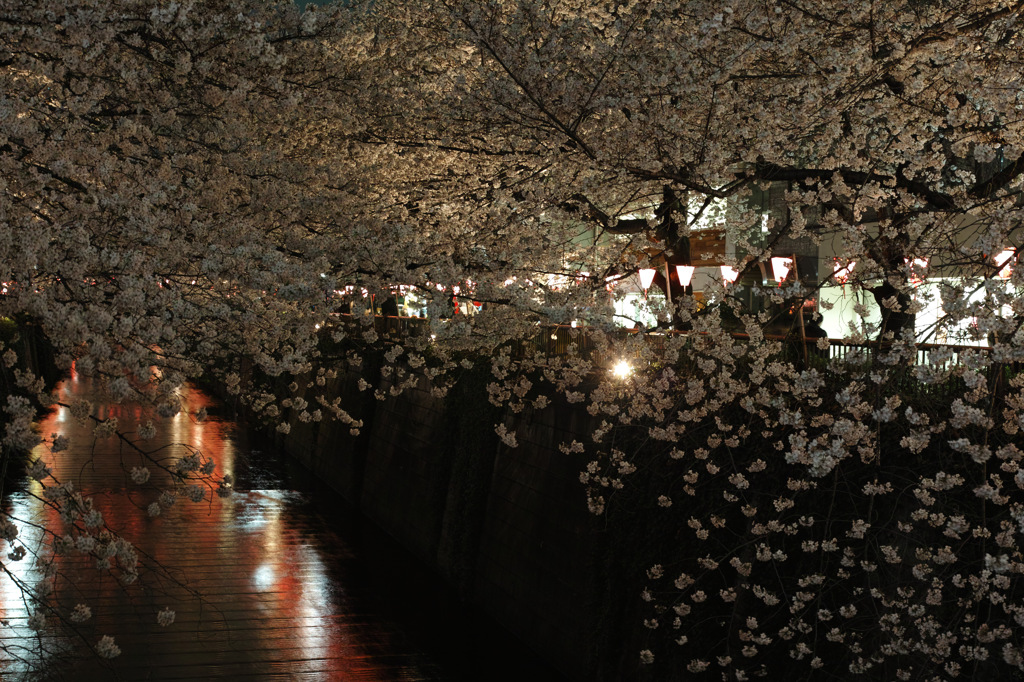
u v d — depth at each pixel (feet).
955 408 14.84
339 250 23.44
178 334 20.47
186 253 19.97
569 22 26.61
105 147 20.57
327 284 21.84
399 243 23.03
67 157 19.10
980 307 16.11
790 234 21.62
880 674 19.39
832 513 20.83
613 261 25.44
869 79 23.32
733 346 21.25
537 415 35.65
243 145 23.72
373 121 33.50
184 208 19.72
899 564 19.52
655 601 25.89
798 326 24.59
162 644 29.91
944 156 22.76
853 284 19.39
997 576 15.71
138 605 32.65
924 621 17.37
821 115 23.15
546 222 28.27
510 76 26.53
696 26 25.67
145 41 22.56
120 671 27.45
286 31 28.48
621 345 23.15
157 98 22.29
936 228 19.24
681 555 25.27
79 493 15.56
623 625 27.63
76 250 16.11
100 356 15.70
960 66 21.09
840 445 15.57
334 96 29.58
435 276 23.49
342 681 29.17
